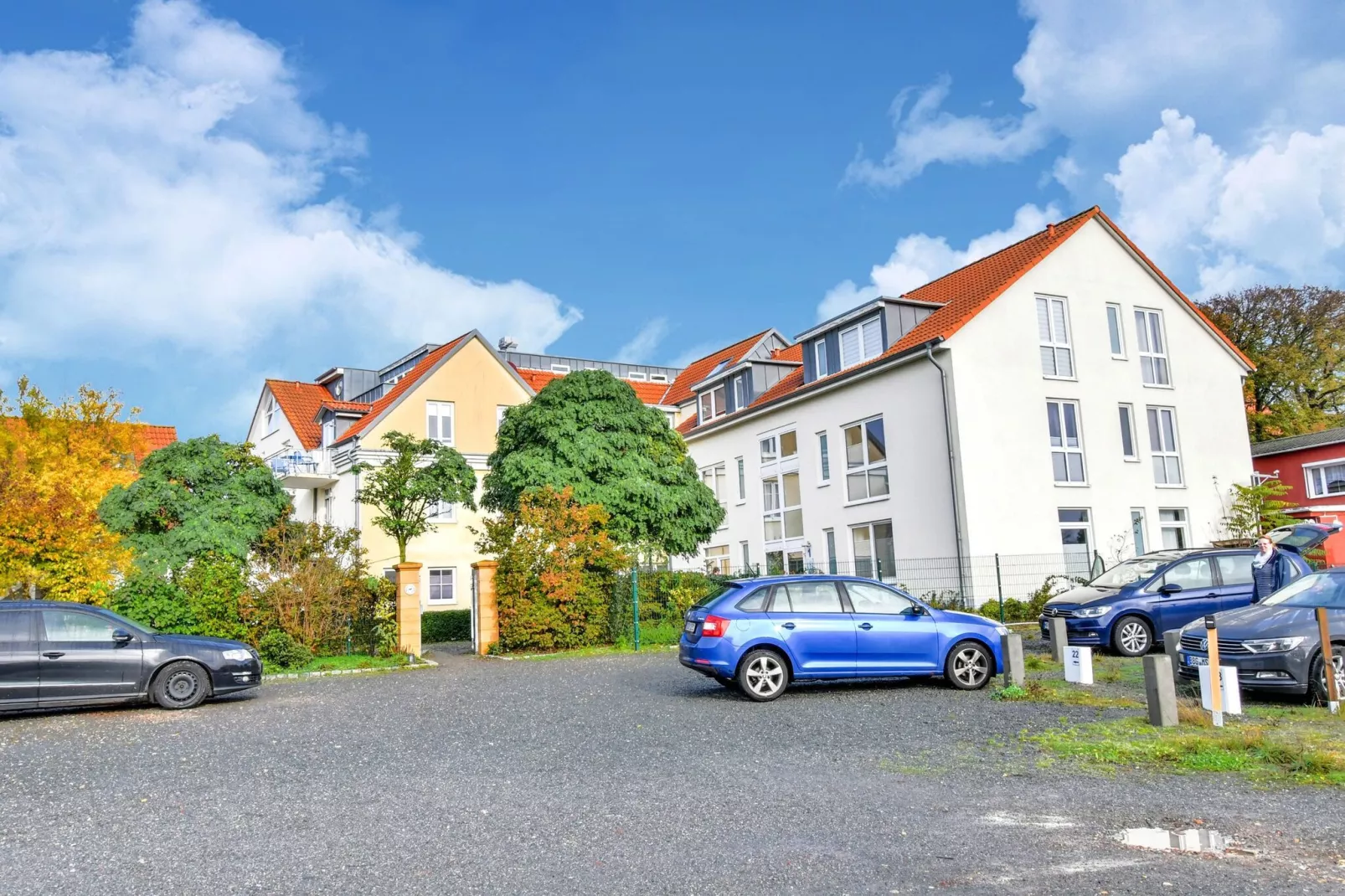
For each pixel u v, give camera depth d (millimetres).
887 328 27094
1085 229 27078
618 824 6605
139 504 22688
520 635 19781
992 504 24172
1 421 24953
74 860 5953
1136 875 5344
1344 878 5258
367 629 18812
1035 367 25516
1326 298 43375
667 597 21359
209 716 12164
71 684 12203
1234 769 7914
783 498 31516
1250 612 11633
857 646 12656
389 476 21781
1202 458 27750
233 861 5906
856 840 6117
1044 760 8398
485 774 8328
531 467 23828
